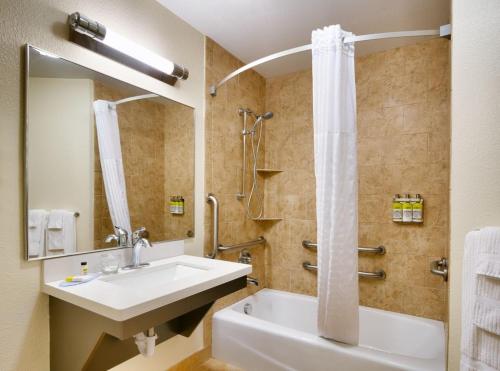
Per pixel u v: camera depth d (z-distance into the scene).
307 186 2.60
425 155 2.13
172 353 1.80
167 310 1.12
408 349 2.02
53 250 1.24
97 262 1.40
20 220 1.15
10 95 1.12
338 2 1.73
